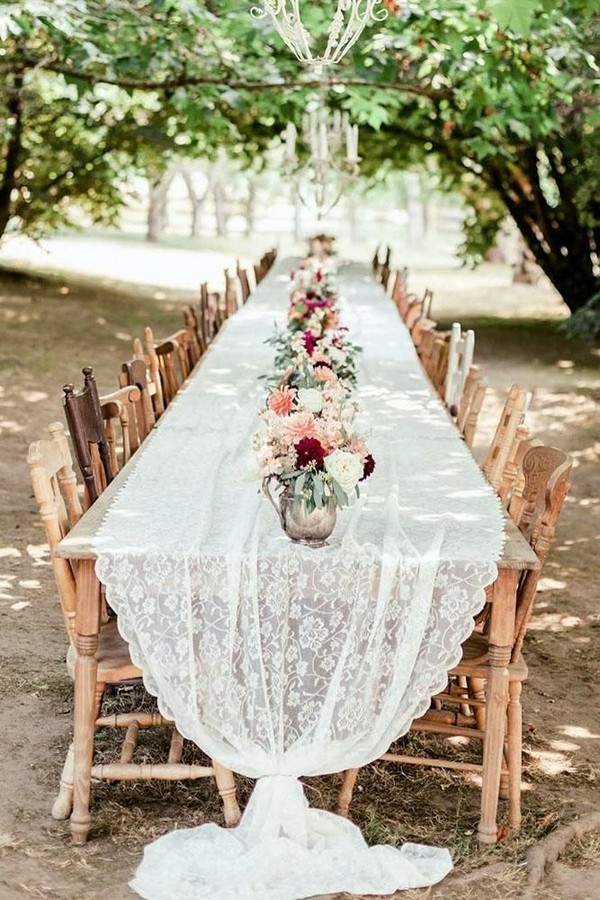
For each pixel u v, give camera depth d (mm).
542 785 4145
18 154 16359
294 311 7324
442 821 3857
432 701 4414
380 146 17594
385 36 8055
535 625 5770
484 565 3520
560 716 4750
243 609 3523
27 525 6855
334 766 3602
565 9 7840
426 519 3889
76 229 18250
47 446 3770
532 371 12602
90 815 3691
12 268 18734
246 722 3607
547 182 18047
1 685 4758
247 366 6738
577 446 9391
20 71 10039
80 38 7848
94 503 3994
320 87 9133
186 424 5152
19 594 5793
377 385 6219
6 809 3816
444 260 28969
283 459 3545
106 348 12898
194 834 3598
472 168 16109
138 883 3381
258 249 27938
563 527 7434
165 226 33031
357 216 36438
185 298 17750
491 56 7895
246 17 8062
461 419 5934
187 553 3479
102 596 4098
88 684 3615
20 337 12938
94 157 17078
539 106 9305
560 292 15836
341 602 3562
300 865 3445
